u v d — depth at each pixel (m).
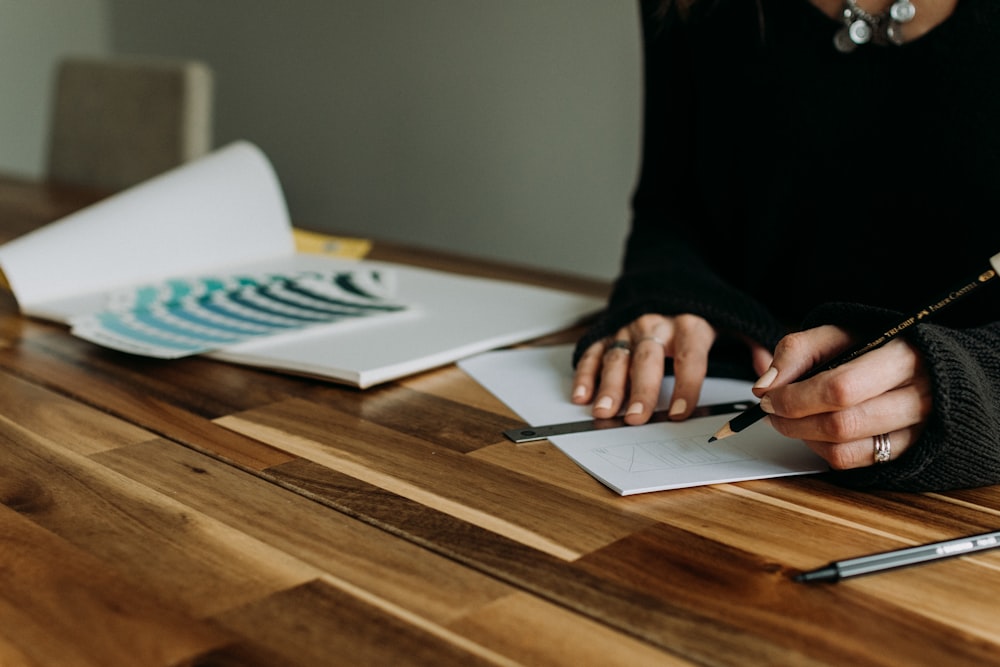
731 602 0.49
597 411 0.76
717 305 0.85
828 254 0.98
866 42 0.89
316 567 0.52
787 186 0.98
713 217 1.07
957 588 0.51
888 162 0.91
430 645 0.45
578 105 2.51
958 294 0.59
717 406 0.78
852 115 0.92
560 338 0.98
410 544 0.55
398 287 1.14
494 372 0.87
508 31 2.62
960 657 0.45
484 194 2.79
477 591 0.50
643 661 0.44
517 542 0.55
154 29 3.63
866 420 0.60
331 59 3.11
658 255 1.00
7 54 3.51
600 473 0.65
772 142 0.98
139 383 0.84
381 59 2.97
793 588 0.50
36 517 0.58
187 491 0.62
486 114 2.73
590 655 0.44
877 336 0.62
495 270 1.27
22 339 0.97
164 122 2.15
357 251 1.34
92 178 2.27
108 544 0.54
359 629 0.46
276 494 0.62
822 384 0.60
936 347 0.60
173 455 0.68
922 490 0.62
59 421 0.75
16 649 0.44
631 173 2.43
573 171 2.56
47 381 0.84
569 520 0.58
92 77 2.26
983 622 0.48
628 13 2.35
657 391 0.77
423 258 1.34
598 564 0.53
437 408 0.78
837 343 0.65
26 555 0.53
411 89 2.91
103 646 0.44
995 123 0.85
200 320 0.98
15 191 1.90
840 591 0.50
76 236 1.12
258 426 0.74
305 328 0.95
